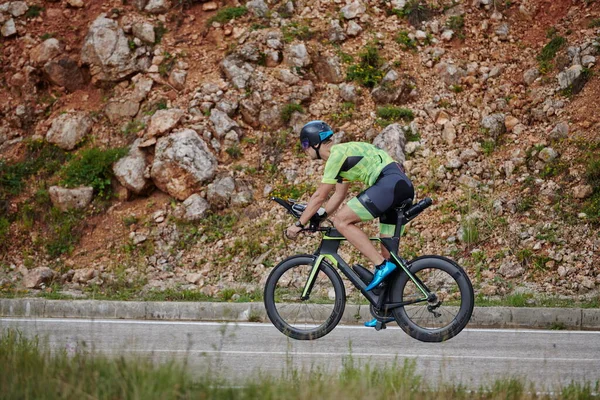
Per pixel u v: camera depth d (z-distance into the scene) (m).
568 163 16.36
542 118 17.48
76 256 15.99
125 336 10.88
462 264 14.81
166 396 5.91
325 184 9.16
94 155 17.39
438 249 15.21
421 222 15.79
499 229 15.38
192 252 15.73
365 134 17.55
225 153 17.30
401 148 17.12
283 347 10.04
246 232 15.90
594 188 15.67
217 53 19.11
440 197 16.28
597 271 14.16
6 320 12.38
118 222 16.56
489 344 10.54
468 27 19.91
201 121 17.62
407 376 7.04
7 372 6.48
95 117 18.42
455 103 18.23
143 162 17.06
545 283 14.12
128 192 16.94
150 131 17.38
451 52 19.33
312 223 9.62
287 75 18.41
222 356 9.37
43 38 19.61
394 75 18.58
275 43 18.94
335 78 18.66
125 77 18.88
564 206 15.63
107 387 6.16
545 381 8.13
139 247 15.95
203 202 16.45
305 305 9.98
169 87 18.55
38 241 16.31
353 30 19.56
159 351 9.56
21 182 17.45
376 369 7.22
